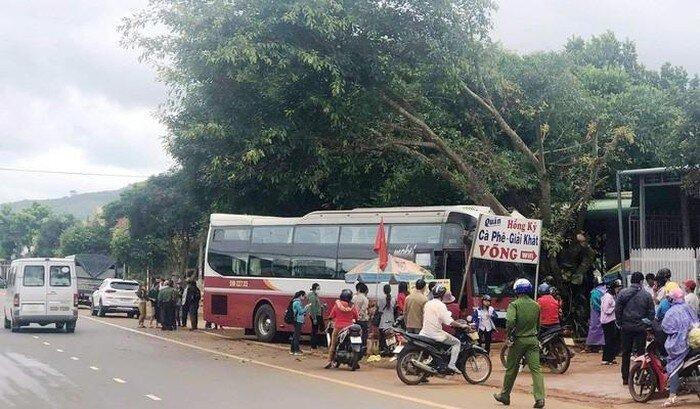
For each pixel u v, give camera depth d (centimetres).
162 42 1903
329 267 2302
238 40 1761
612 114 2639
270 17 1800
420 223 2120
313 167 2319
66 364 1648
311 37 1898
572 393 1366
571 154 2583
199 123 2205
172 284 2880
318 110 2036
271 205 2928
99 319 3509
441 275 2048
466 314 1970
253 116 1980
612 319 1812
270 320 2433
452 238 2053
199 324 3325
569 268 2353
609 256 2859
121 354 1903
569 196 2583
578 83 2497
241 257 2552
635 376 1280
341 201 2805
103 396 1215
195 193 3138
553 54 2439
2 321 3231
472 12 2036
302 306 2066
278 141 2053
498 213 2267
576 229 2388
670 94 2195
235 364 1764
